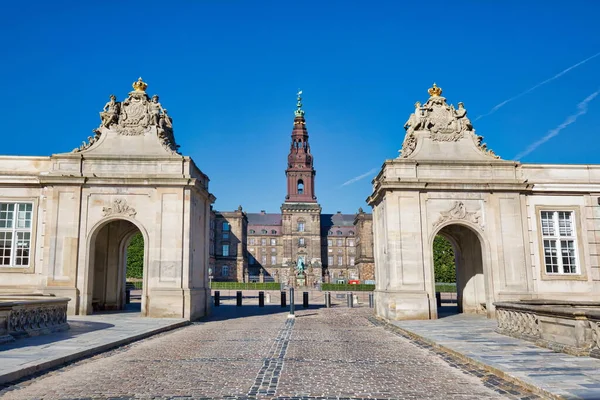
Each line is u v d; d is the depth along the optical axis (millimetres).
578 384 9586
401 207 26812
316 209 135875
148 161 27484
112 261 32219
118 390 10023
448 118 28609
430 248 26562
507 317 18062
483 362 12094
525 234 27172
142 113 28500
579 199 28234
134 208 26906
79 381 10812
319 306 40688
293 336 19500
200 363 13117
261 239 146000
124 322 22953
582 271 27578
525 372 10789
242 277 131375
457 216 27047
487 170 27828
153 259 26375
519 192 27438
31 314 17016
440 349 15477
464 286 30781
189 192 26922
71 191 26922
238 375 11531
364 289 75562
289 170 138875
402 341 17953
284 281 128375
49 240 26516
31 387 10234
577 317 13086
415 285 26078
